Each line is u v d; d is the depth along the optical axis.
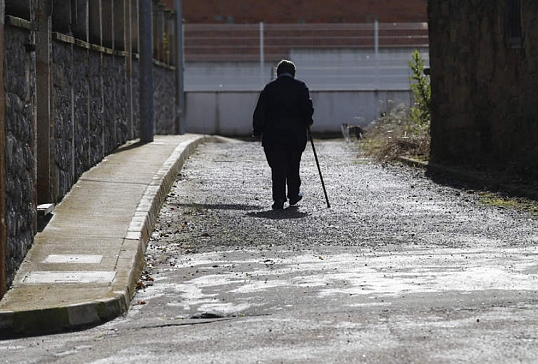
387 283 22.62
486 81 47.66
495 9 46.12
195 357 16.48
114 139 50.16
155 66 74.44
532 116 41.38
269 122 37.31
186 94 100.00
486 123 48.16
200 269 25.44
